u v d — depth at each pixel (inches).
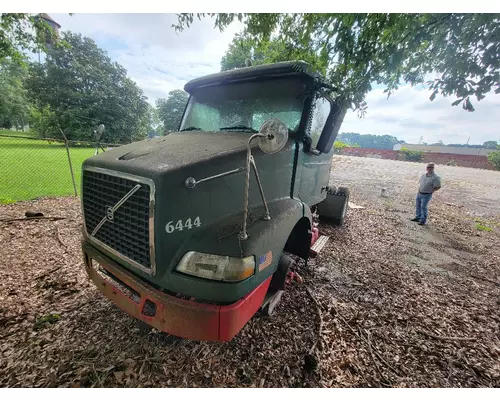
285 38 149.9
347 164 911.7
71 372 75.2
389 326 104.3
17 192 289.4
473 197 447.8
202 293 64.4
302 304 114.3
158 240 65.6
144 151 84.0
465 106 91.2
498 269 166.2
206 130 120.0
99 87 1424.7
